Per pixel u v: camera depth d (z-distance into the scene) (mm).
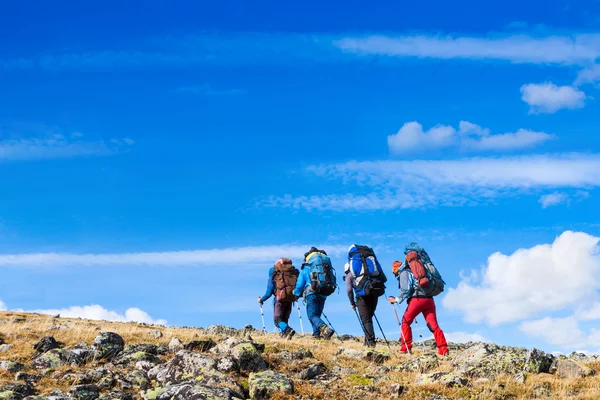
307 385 11805
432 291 15945
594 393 11141
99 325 22719
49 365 12953
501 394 11383
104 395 10906
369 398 11258
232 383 11125
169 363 12156
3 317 23562
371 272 17562
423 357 14266
